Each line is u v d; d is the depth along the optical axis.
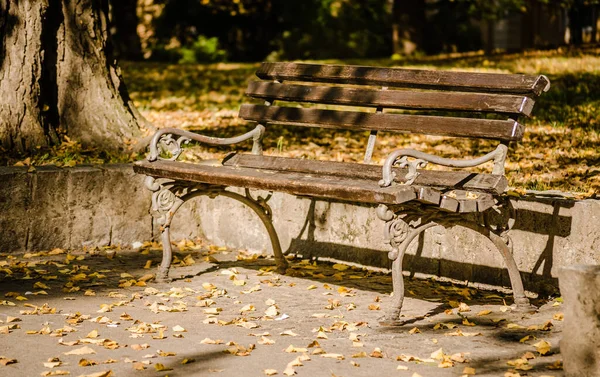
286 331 5.51
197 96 15.57
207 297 6.45
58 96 9.12
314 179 6.13
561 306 5.99
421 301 6.33
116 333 5.52
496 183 5.86
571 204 6.11
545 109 12.07
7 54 8.84
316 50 30.02
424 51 25.36
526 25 29.61
